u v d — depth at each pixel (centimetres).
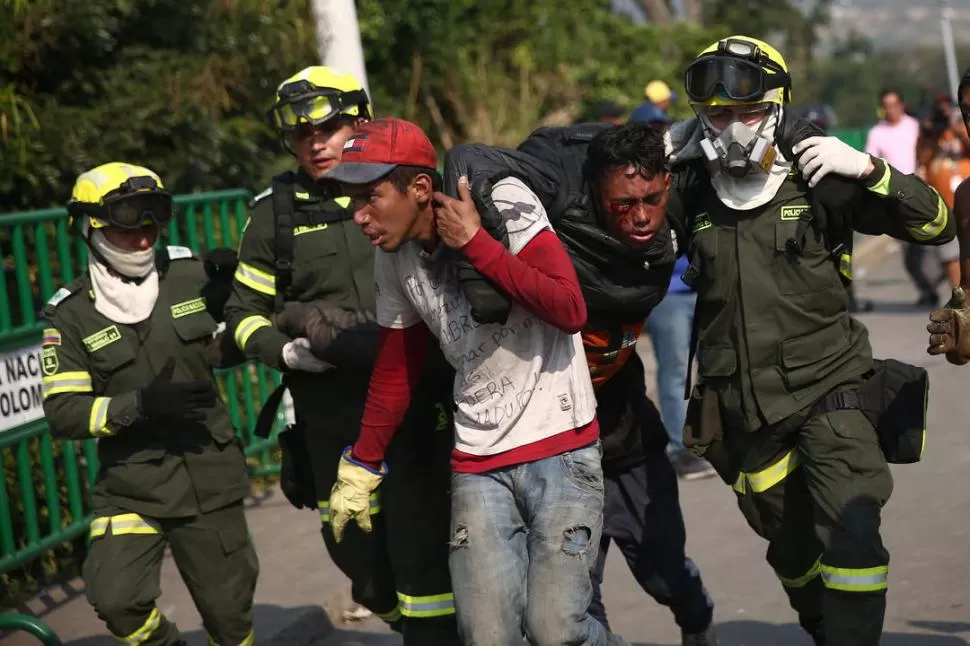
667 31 1734
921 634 485
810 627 439
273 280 444
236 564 446
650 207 362
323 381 440
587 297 379
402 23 1305
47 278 587
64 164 767
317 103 429
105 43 822
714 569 584
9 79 801
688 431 416
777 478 408
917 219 382
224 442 443
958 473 707
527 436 351
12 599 593
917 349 1061
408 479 405
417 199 340
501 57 1538
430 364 399
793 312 390
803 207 386
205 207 688
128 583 432
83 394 432
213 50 885
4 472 569
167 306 441
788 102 388
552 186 366
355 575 455
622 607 548
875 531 383
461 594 353
